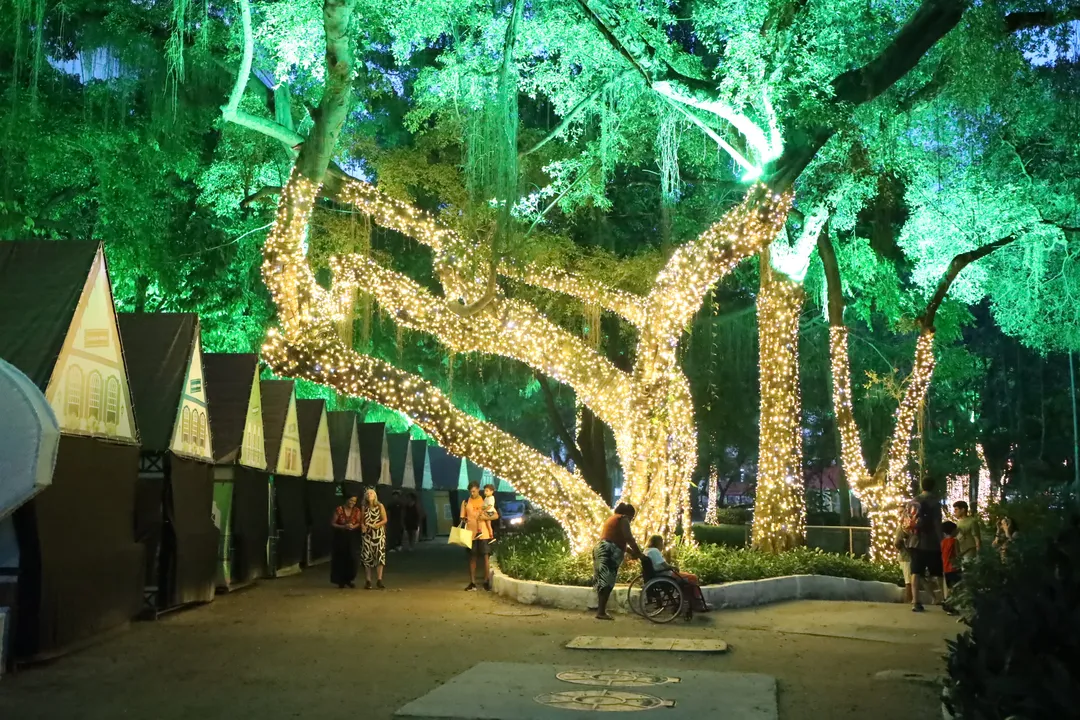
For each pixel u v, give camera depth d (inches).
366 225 948.0
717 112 665.6
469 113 759.7
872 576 760.3
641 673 394.6
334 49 636.7
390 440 1572.3
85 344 493.0
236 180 907.4
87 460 484.7
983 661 234.7
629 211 1041.5
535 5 748.6
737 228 674.8
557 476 709.3
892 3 747.4
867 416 1395.2
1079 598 223.3
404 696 353.7
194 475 658.8
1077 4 703.1
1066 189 850.8
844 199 805.9
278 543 911.7
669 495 677.9
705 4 742.5
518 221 772.0
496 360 1209.4
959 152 837.8
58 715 327.6
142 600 556.1
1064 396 1916.8
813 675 402.6
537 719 312.8
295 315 679.7
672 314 687.1
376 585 792.3
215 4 830.5
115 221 821.2
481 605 645.9
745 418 1396.4
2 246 514.0
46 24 801.6
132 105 882.8
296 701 346.3
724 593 617.9
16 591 423.2
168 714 327.9
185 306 1005.8
